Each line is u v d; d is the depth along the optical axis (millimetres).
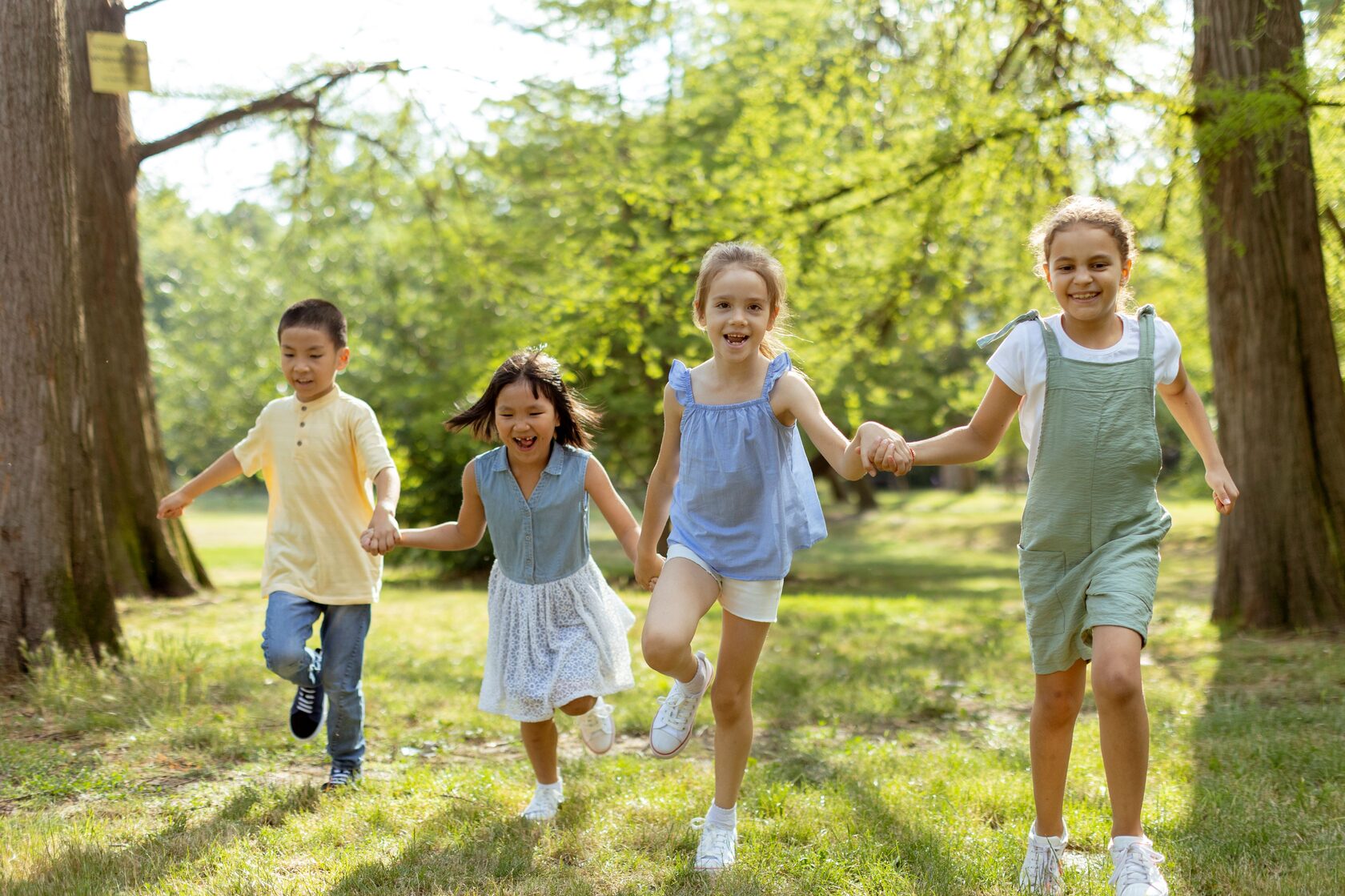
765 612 3098
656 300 11398
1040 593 2863
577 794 3689
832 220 10539
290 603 3818
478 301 15648
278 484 3920
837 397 16328
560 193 14281
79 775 3836
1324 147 8047
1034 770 2949
